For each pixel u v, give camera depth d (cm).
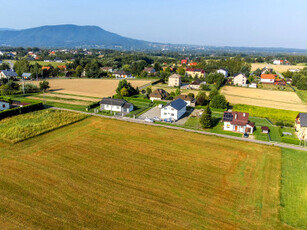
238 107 7950
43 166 3647
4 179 3259
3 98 7388
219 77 13062
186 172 3638
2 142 4450
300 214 2772
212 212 2767
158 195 3039
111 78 14925
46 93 9750
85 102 8269
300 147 4725
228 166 3878
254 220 2664
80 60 19050
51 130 5175
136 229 2461
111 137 4928
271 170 3781
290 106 8606
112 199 2920
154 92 9000
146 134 5184
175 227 2512
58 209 2716
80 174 3459
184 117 6781
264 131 5581
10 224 2475
